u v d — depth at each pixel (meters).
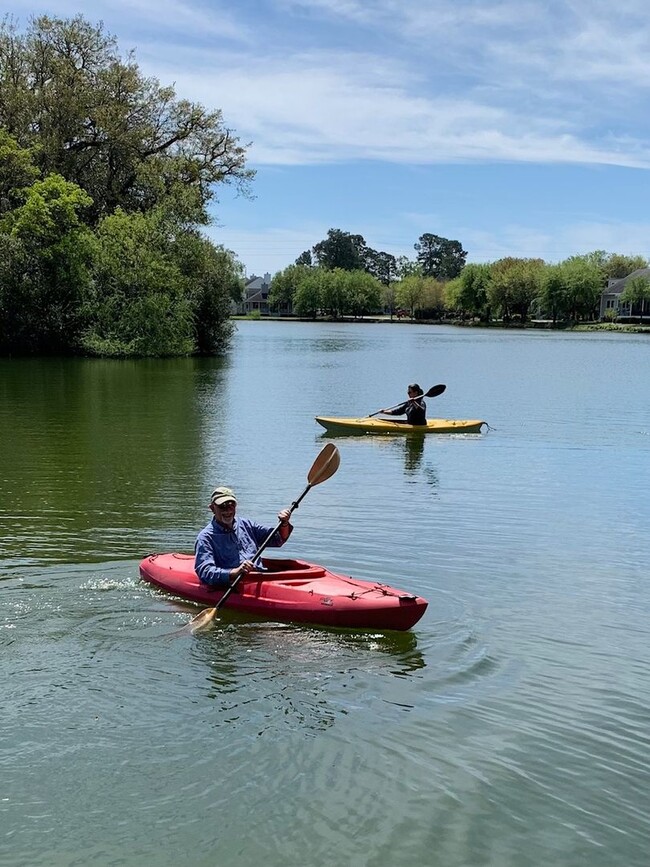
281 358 42.84
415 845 4.16
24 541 8.93
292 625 6.75
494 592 7.63
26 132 41.69
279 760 4.83
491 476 13.10
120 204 44.38
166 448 15.09
